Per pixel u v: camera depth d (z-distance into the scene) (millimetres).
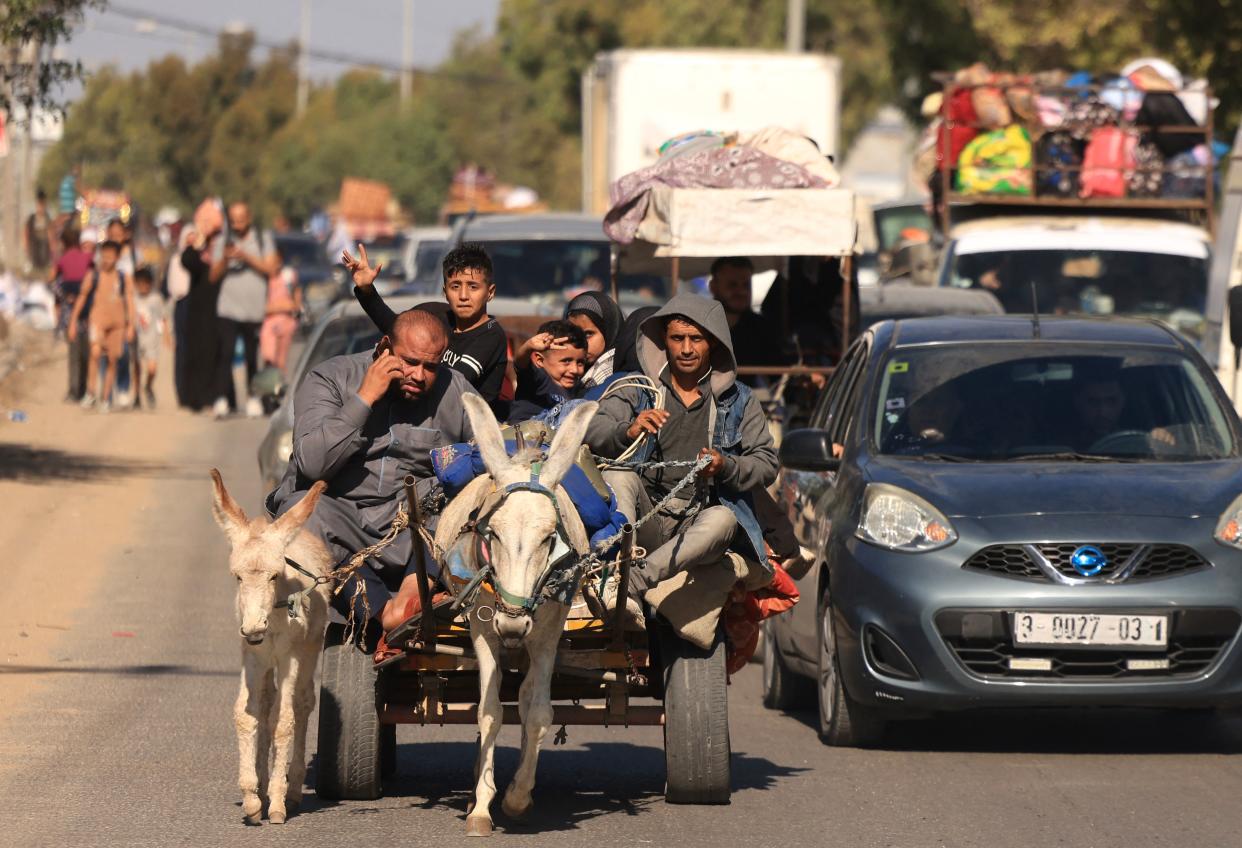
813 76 55438
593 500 16594
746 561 17938
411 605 17250
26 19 40094
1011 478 21219
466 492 16719
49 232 102625
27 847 16125
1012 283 40969
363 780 18125
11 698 22859
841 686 21344
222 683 24109
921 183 48719
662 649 18266
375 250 113062
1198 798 18672
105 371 59656
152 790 18406
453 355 20578
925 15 72125
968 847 16703
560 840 16781
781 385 29953
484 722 16641
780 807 18266
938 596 20172
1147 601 19969
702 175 29234
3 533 35500
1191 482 21125
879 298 36156
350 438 17875
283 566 15914
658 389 17719
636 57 54938
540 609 16188
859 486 21734
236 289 57875
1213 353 35500
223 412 57875
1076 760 20797
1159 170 43625
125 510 39000
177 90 199375
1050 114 44438
